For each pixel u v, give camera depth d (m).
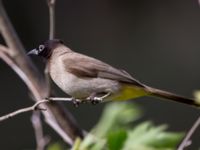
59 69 8.04
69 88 7.91
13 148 15.96
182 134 7.71
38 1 17.05
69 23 17.38
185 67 16.86
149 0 17.34
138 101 15.62
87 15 17.41
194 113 15.71
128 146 7.59
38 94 8.62
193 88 16.62
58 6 17.30
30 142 15.96
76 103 7.62
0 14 8.76
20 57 8.74
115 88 7.66
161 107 15.63
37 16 17.08
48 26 17.08
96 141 7.66
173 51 17.05
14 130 16.00
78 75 7.81
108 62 17.17
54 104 8.58
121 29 17.34
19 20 17.02
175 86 16.70
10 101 16.34
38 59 16.14
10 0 16.98
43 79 8.73
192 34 17.11
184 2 17.27
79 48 17.31
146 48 17.17
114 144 7.32
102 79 7.72
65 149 9.52
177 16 17.25
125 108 8.24
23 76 8.70
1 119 6.64
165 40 17.16
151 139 7.64
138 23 17.33
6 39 8.77
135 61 17.08
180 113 15.73
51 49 8.39
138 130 7.77
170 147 7.64
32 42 17.05
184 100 7.49
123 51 17.22
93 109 15.88
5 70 16.44
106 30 17.41
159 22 17.28
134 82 7.64
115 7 17.45
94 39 17.38
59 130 8.38
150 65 16.97
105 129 8.02
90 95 7.82
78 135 8.80
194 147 14.23
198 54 16.94
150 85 16.81
